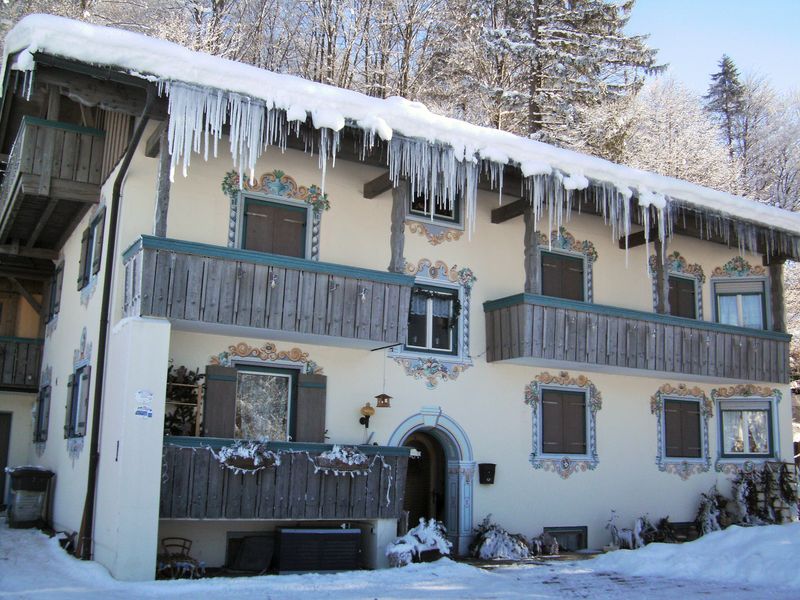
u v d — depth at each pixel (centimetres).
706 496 1605
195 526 1134
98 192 1277
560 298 1437
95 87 1059
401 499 1191
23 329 1772
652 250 1641
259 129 1085
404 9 2652
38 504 1380
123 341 1050
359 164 1342
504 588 970
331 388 1267
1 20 2205
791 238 1611
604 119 2527
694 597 900
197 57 1046
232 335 1192
